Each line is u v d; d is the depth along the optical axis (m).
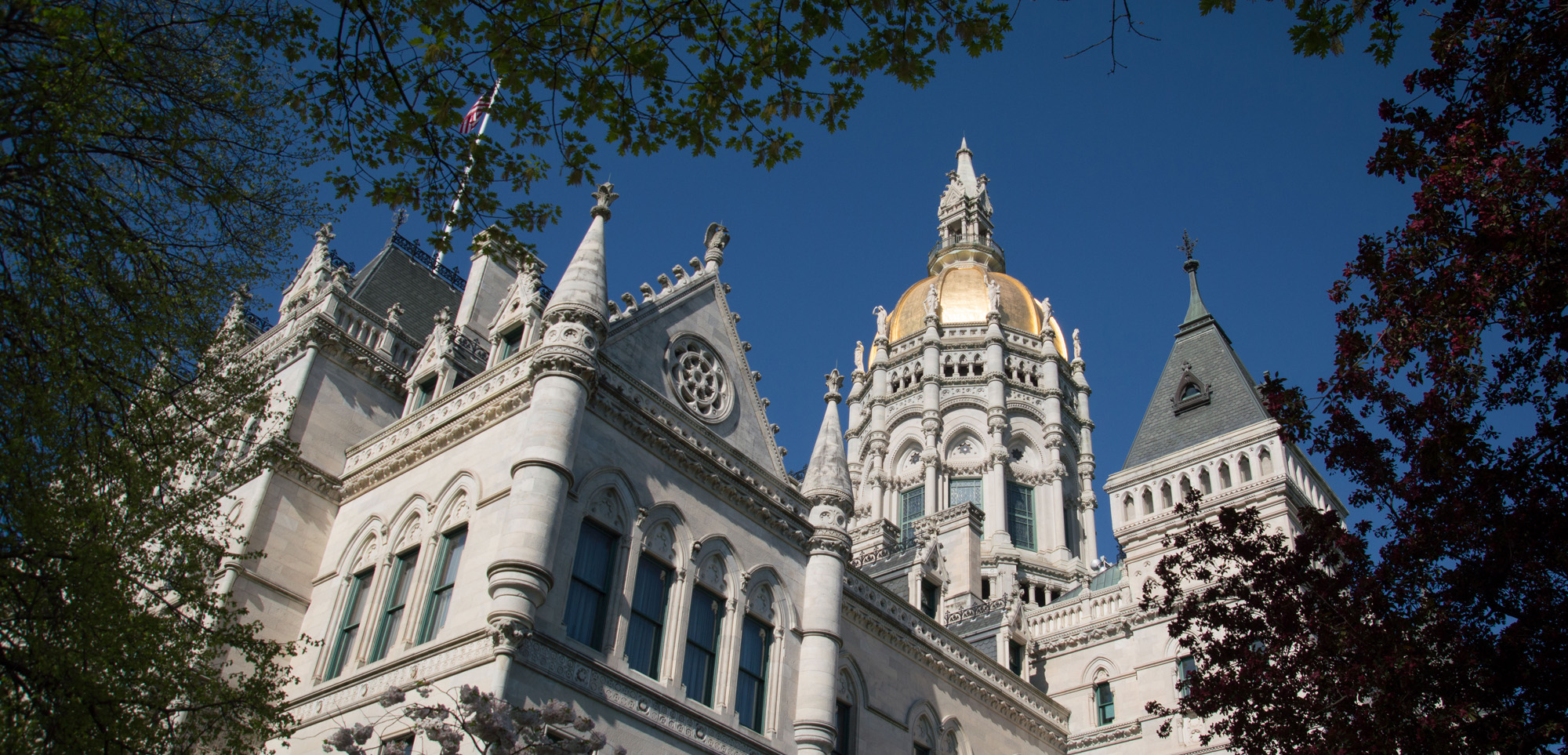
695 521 30.42
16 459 16.89
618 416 29.08
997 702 42.81
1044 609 49.84
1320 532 22.84
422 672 25.44
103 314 17.80
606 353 30.03
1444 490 19.39
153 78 18.03
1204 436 49.03
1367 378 20.38
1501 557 18.56
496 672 23.56
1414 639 20.12
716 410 33.50
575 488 27.12
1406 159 19.30
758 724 30.52
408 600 27.98
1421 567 20.30
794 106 15.98
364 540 31.41
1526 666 18.33
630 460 29.06
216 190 18.75
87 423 18.47
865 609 37.47
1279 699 22.31
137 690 20.09
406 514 30.34
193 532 22.66
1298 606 22.67
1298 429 21.58
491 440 29.08
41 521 17.33
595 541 27.70
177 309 18.83
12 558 17.97
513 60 15.62
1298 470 46.84
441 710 20.55
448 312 37.47
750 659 30.95
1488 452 18.97
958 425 89.31
